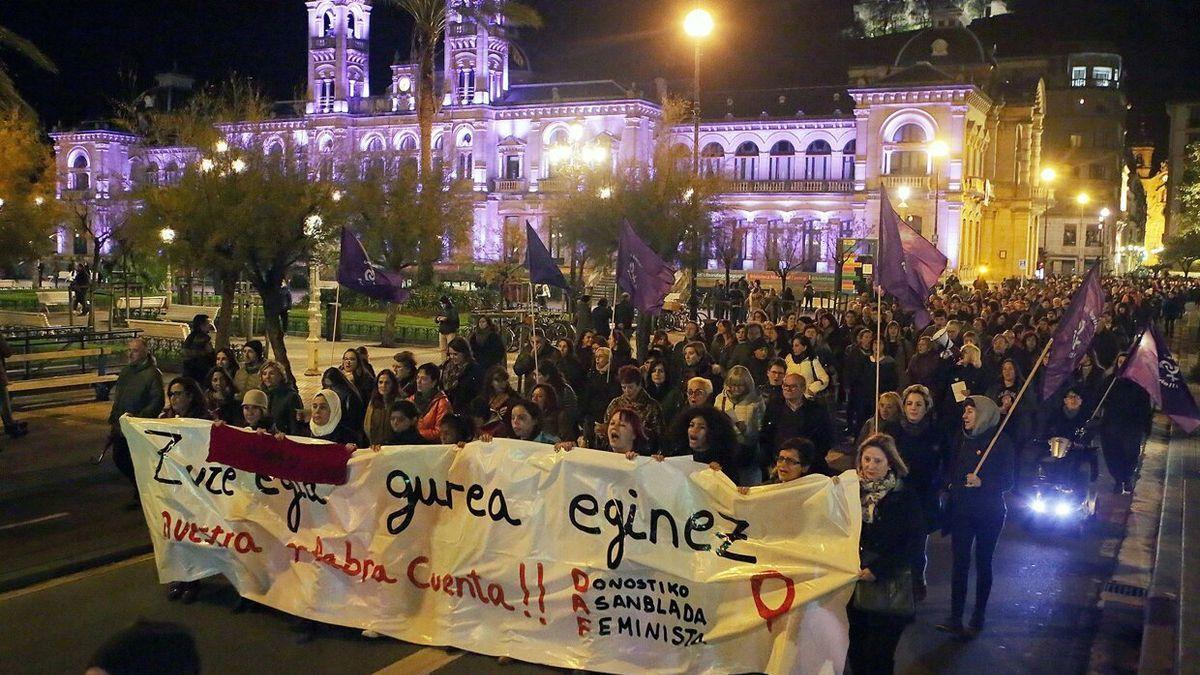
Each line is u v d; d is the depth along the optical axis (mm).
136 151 55469
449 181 40125
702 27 29578
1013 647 8914
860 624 7195
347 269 17484
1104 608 9906
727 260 45000
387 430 11336
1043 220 102438
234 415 12016
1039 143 85438
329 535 8711
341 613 8672
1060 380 10242
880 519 7113
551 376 13039
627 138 75562
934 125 68938
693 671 7555
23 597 9617
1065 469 12539
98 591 9797
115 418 12281
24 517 12227
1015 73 108250
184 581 9391
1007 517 13062
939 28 79250
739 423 10078
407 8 42031
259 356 13453
